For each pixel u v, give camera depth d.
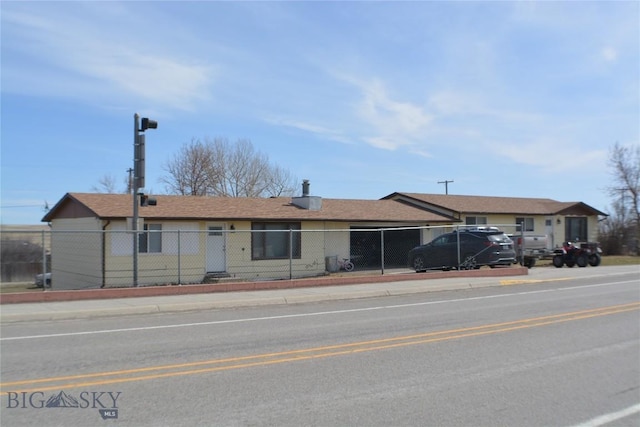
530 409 5.57
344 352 8.05
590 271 24.28
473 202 34.38
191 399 5.83
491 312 12.16
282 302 14.45
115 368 7.12
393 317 11.54
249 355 7.87
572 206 36.97
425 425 5.11
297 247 24.81
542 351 8.12
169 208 22.31
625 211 41.56
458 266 21.05
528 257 26.64
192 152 41.56
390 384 6.39
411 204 33.22
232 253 23.05
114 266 20.53
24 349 8.35
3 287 23.91
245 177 43.16
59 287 24.31
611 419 5.33
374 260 27.80
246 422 5.14
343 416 5.31
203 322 11.05
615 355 7.89
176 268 21.77
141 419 5.24
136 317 11.98
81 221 22.42
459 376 6.75
